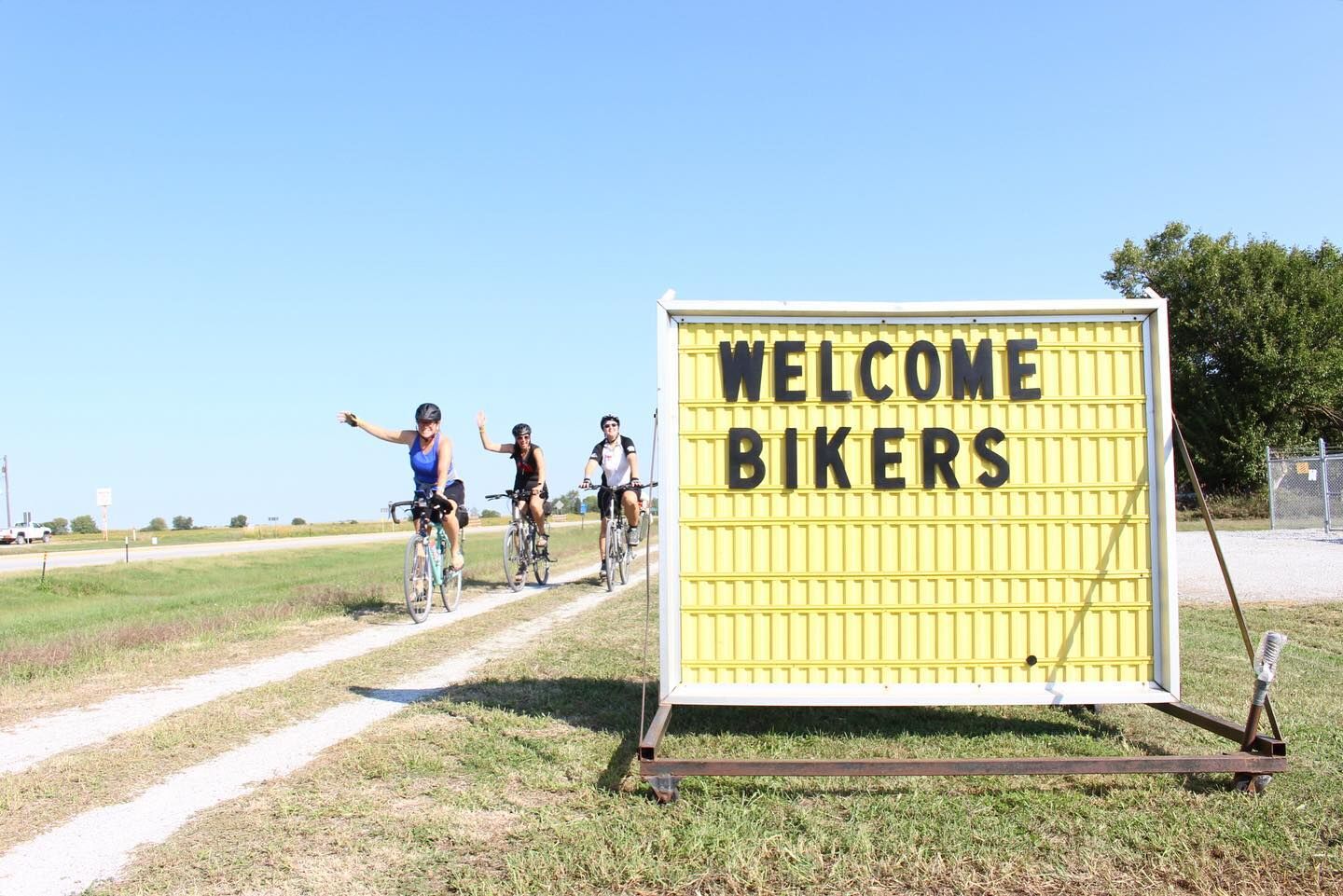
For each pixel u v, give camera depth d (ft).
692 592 17.72
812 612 17.65
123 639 30.66
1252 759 14.56
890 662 17.62
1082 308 17.46
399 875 12.19
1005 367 17.74
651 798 14.74
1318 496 91.25
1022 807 14.14
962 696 17.25
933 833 13.19
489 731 18.45
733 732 18.31
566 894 11.59
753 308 17.48
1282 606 36.60
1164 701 17.20
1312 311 137.69
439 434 35.78
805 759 15.26
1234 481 139.44
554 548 89.40
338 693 22.30
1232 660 25.09
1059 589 17.67
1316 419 142.20
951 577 17.65
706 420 17.74
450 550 37.58
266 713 20.31
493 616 35.37
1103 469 17.67
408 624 33.83
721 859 12.44
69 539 238.89
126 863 12.66
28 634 38.34
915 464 17.70
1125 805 14.26
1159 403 17.54
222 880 12.09
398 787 15.35
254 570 88.63
